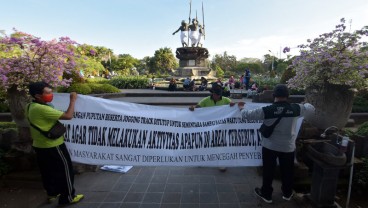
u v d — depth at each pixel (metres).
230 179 4.42
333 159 3.19
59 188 3.48
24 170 4.33
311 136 4.48
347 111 4.36
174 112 4.00
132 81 20.19
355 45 4.12
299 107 3.42
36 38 3.96
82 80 13.48
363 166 4.18
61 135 3.32
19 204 3.64
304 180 4.18
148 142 3.96
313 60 4.25
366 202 3.93
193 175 4.57
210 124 4.02
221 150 4.05
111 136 3.92
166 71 64.38
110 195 3.84
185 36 24.53
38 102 3.28
